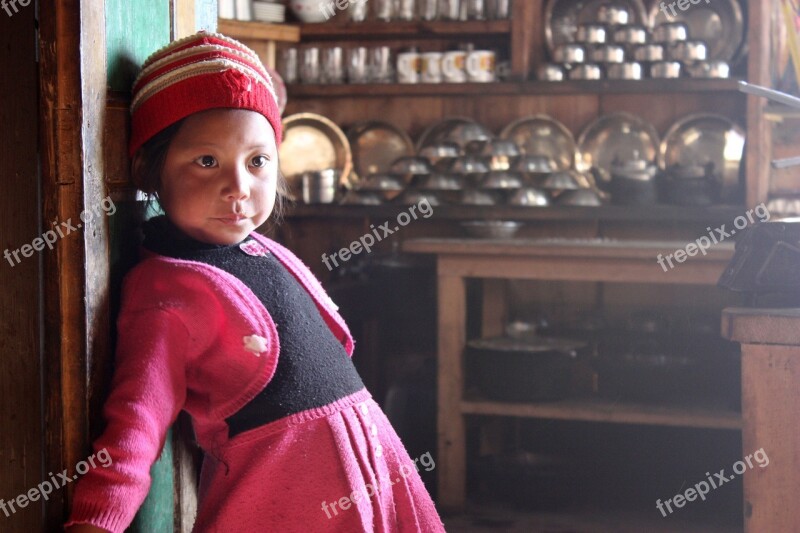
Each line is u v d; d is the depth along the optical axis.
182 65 1.24
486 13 4.07
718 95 3.95
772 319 1.74
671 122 4.00
